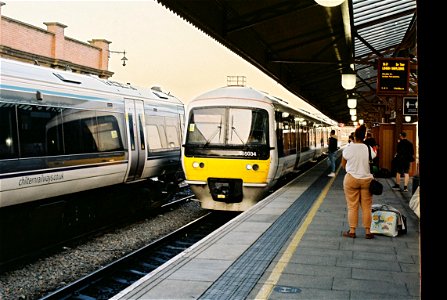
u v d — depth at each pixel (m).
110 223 12.67
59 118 9.52
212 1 10.01
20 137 8.37
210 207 12.62
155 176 14.23
